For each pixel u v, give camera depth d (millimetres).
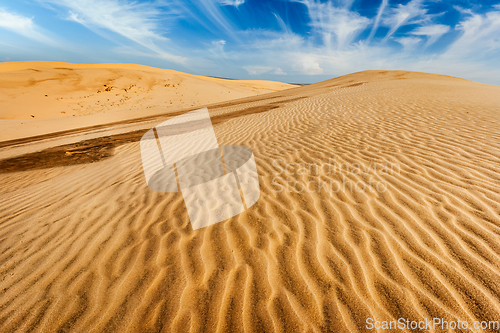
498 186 3059
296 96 19000
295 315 1794
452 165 3711
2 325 1810
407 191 3172
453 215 2639
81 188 4223
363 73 38281
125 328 1769
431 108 7469
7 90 25047
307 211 2982
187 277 2158
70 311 1901
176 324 1781
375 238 2443
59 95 26547
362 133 5781
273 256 2326
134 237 2732
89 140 8891
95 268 2311
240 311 1845
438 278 1966
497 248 2172
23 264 2414
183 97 30922
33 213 3416
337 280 2035
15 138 13656
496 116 6016
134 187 4074
